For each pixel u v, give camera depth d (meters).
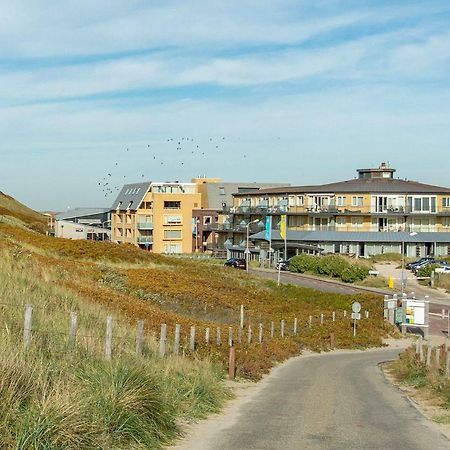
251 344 31.16
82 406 9.59
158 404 11.97
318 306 53.81
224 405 17.05
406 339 46.47
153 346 19.28
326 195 92.75
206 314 38.97
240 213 103.88
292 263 82.25
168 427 12.05
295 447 11.73
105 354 14.33
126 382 11.75
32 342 12.84
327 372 27.45
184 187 119.38
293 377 25.19
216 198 132.75
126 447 10.09
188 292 43.22
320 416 15.65
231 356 22.52
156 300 38.25
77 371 12.34
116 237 121.19
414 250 89.94
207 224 115.00
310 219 93.69
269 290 56.94
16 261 27.80
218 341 26.55
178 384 15.77
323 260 78.12
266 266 87.56
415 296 61.84
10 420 8.65
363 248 89.75
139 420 10.91
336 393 20.50
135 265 54.03
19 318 15.13
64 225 119.75
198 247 115.44
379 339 43.78
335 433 13.34
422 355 28.00
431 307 58.50
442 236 90.19
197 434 12.54
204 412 15.14
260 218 100.00
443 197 92.50
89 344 14.64
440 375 23.34
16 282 21.22
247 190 128.12
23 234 54.84
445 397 18.94
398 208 91.50
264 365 27.19
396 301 50.75
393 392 21.50
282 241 93.62
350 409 17.06
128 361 13.96
